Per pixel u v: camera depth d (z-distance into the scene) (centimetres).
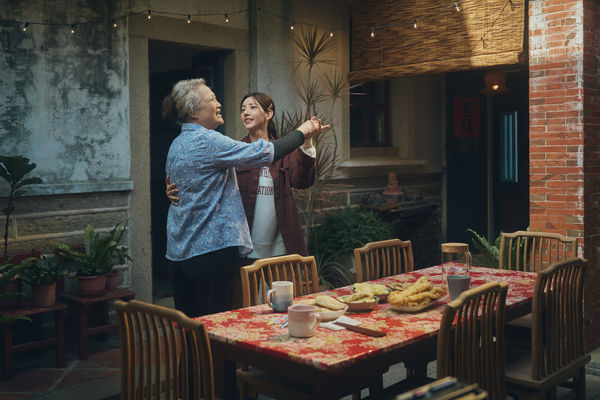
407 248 394
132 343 233
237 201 323
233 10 572
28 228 448
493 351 259
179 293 334
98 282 442
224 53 589
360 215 638
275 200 381
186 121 320
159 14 516
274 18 597
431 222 796
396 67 587
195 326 212
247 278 303
